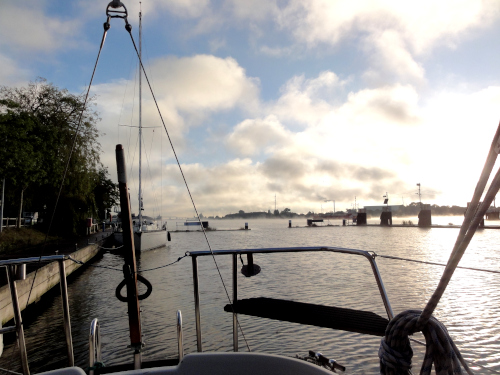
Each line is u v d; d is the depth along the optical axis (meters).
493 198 1.36
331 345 8.64
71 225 36.50
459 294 13.66
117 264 27.33
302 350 8.42
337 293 14.28
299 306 3.47
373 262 3.48
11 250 24.27
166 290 15.42
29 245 27.81
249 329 9.93
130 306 2.82
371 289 14.88
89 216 39.84
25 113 27.58
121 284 2.83
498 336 9.29
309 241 45.31
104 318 11.99
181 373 2.29
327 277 17.64
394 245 37.94
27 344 9.72
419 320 1.83
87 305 14.06
